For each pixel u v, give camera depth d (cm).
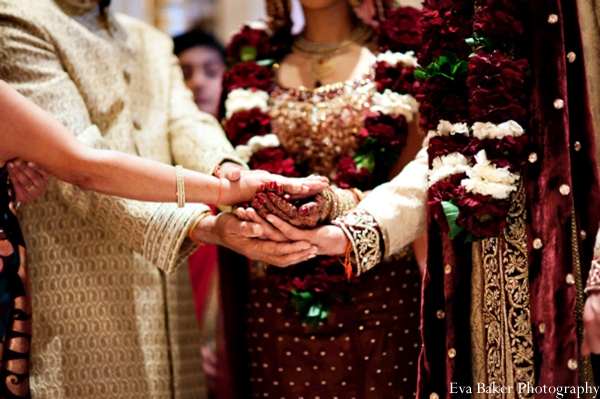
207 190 203
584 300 183
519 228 184
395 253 230
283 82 247
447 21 193
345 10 247
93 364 212
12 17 212
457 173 186
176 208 213
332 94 235
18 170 195
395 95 229
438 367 190
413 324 232
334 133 232
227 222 208
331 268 226
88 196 212
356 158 231
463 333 189
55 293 213
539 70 181
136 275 220
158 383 220
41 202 216
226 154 226
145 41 247
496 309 186
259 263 238
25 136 189
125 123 223
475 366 190
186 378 230
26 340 192
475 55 184
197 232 213
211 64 346
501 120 182
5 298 189
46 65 212
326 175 235
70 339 212
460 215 182
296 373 232
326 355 229
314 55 247
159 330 223
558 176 177
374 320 228
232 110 242
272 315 235
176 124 237
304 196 208
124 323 216
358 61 241
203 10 395
